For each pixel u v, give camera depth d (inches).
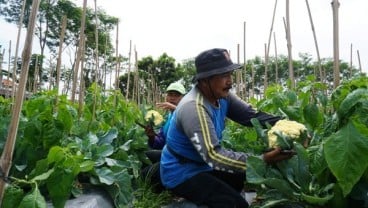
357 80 100.3
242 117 122.7
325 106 114.7
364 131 89.1
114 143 165.3
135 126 184.7
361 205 95.9
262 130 107.2
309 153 98.7
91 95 197.8
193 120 102.5
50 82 315.3
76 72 164.1
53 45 920.9
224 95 108.3
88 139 133.6
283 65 868.0
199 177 112.0
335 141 86.4
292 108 124.7
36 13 62.5
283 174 98.8
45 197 105.9
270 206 99.7
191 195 112.7
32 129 110.1
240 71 287.4
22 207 74.7
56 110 136.3
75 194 111.2
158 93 491.2
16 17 858.1
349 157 84.5
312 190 96.7
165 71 1024.2
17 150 110.2
